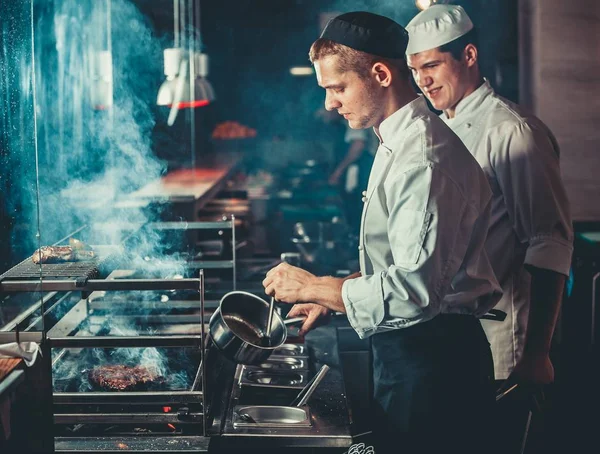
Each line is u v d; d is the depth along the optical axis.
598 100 4.95
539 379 2.38
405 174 1.88
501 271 2.53
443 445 2.01
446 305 1.99
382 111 2.02
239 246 3.92
